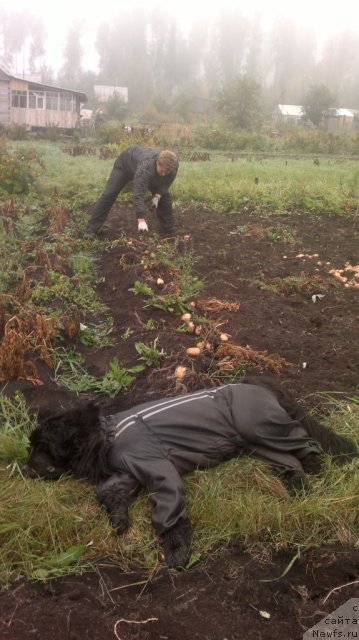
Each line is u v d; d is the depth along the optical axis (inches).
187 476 152.2
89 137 1387.8
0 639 111.9
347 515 143.3
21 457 156.6
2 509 137.7
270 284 291.1
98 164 682.8
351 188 499.5
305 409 184.5
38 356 209.2
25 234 358.0
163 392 191.2
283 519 140.5
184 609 119.7
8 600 120.5
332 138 1279.5
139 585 125.5
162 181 322.7
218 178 561.0
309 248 360.5
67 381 200.2
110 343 226.5
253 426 154.0
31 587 124.1
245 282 291.1
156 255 306.8
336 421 179.8
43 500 141.4
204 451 151.6
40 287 260.7
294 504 144.3
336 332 241.6
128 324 241.6
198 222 406.6
